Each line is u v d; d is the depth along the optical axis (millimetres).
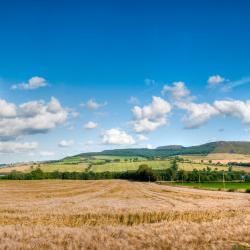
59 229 26391
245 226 28625
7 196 68250
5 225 28984
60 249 20156
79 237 23297
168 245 21453
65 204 50469
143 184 155500
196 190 104750
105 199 63812
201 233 25438
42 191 87875
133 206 47594
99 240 22469
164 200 62938
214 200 63688
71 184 139250
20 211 40312
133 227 28016
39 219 33344
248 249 20516
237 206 50094
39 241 22000
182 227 27891
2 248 20172
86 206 46875
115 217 35562
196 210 42719
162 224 29922
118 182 172000
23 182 154500
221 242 22547
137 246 21062
